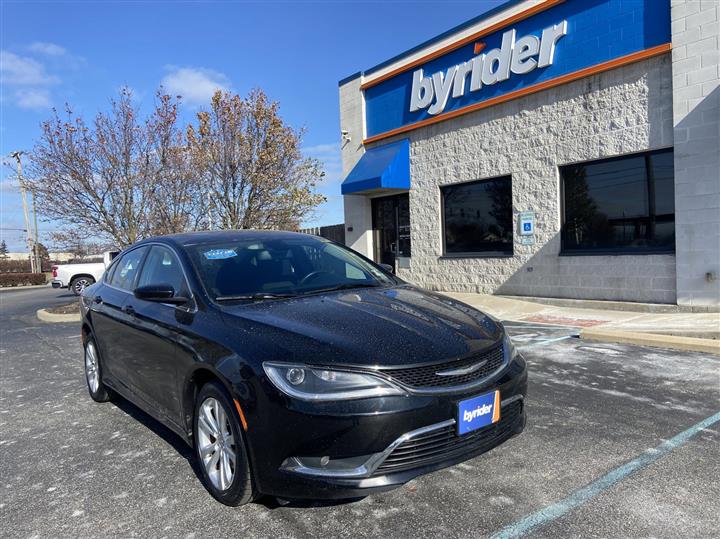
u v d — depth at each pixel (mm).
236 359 2984
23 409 5352
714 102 8047
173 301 3703
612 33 9211
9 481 3633
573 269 10031
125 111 11789
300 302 3576
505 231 11398
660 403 4621
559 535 2682
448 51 12016
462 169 11992
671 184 8766
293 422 2715
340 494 2670
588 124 9625
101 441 4316
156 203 12219
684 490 3092
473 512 2934
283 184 13461
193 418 3441
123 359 4539
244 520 2957
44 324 12195
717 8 7949
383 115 14023
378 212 14883
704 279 8312
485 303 10750
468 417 2910
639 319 8172
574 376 5535
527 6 10398
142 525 2961
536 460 3557
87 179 11648
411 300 3773
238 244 4348
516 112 10789
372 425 2680
